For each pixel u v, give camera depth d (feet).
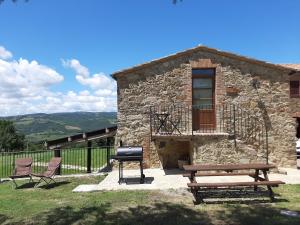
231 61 47.24
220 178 39.37
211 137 43.14
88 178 43.57
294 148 47.11
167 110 47.06
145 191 33.53
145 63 46.70
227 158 42.86
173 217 25.27
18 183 43.70
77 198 32.09
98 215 26.23
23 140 141.90
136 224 23.94
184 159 46.83
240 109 47.01
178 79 47.24
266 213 25.79
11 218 26.50
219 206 28.02
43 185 41.01
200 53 47.26
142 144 47.19
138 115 47.21
